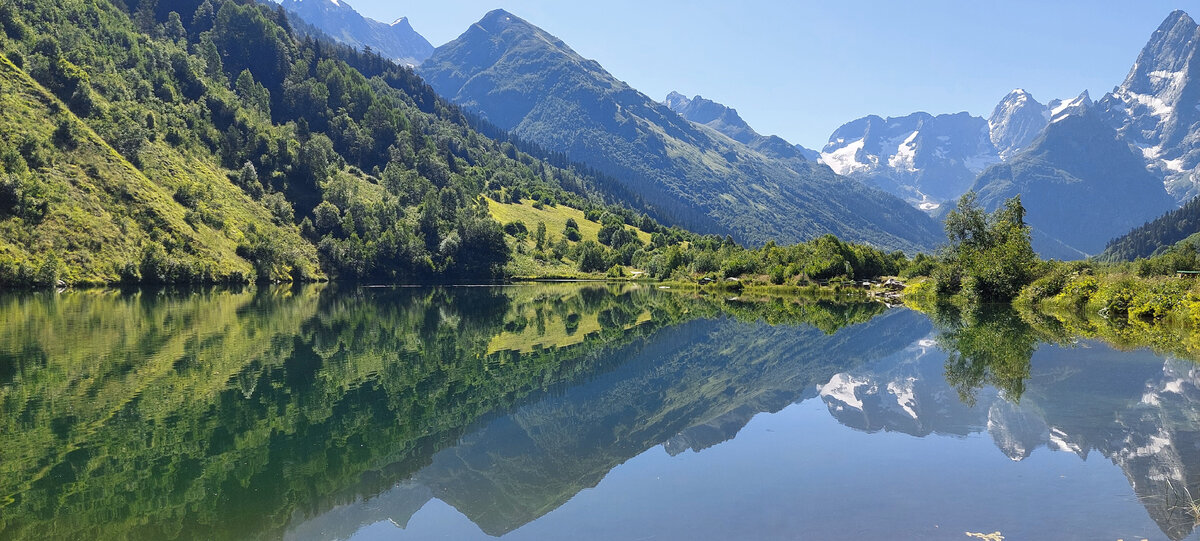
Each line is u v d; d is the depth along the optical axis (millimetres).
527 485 18391
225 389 30969
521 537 14445
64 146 117000
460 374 36031
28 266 93625
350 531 15148
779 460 19812
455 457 21359
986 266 80750
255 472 19703
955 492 16234
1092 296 63812
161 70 192250
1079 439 20766
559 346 47844
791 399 29609
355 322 61938
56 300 79250
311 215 167750
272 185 170750
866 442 21531
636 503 16453
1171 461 18281
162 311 68438
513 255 177875
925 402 27391
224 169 164250
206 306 75875
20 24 153000
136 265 108938
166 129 156750
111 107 144625
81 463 20234
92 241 105688
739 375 36406
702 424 25219
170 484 18484
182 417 25781
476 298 104688
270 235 144875
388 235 159250
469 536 14602
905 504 15516
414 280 159375
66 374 33719
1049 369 33156
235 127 188000
